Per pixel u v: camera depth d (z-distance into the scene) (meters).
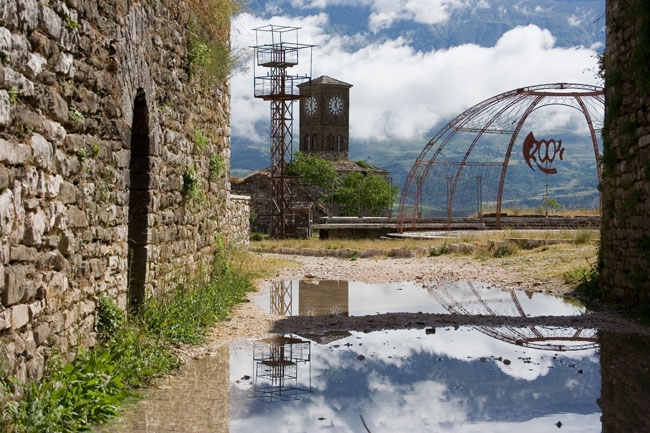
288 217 54.16
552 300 12.38
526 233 24.69
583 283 13.30
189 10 10.41
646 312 9.97
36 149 5.18
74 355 5.96
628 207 10.76
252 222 62.53
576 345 8.38
